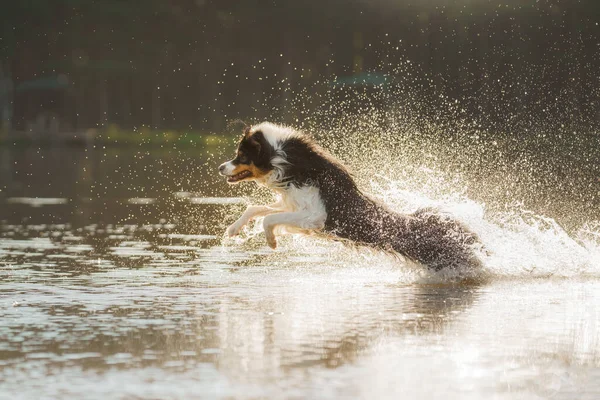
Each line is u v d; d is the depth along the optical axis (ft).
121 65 266.36
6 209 66.49
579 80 161.79
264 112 253.24
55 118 264.31
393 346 22.34
